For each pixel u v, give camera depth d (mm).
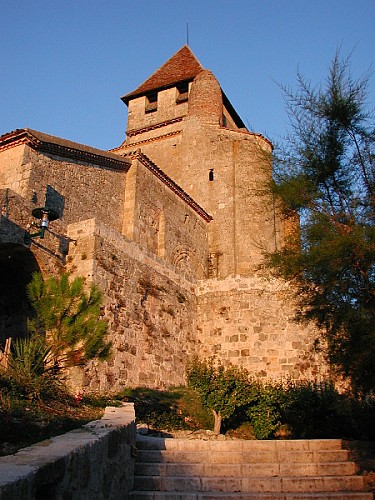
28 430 6762
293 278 10328
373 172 10102
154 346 16906
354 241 8664
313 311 10203
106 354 10000
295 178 10336
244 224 27312
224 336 19641
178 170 30203
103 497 6062
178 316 18984
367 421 12195
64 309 9547
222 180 28828
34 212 13453
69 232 15578
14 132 15648
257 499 7145
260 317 19359
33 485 4238
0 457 4770
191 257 25031
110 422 7309
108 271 15344
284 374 18203
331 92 10648
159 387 16656
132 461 7602
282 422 13492
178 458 8516
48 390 9359
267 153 11172
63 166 17219
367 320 8719
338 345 10125
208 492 7383
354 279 9281
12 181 15500
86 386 13070
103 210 19016
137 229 20328
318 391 14492
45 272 14422
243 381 13125
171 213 23641
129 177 20969
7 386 8531
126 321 15695
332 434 12836
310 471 8273
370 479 7926
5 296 15445
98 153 18703
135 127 34406
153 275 17938
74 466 5160
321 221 9680
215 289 20531
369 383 9328
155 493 7160
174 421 12852
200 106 31234
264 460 8789
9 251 14008
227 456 8695
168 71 35688
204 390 13016
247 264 26406
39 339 9812
